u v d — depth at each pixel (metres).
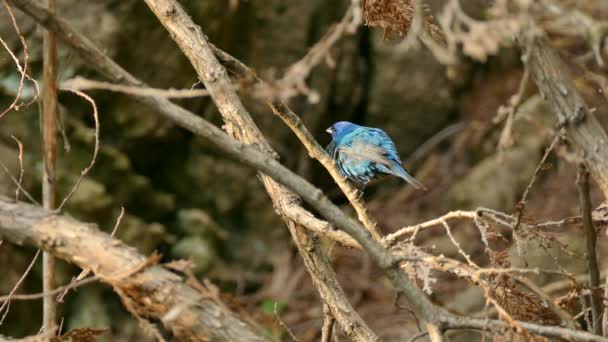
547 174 18.47
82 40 3.80
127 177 15.77
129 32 15.31
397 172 9.84
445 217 5.38
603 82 5.37
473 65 20.30
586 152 4.44
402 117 19.73
